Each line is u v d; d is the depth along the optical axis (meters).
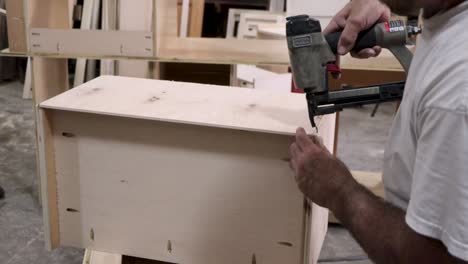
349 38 1.08
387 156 1.00
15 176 2.79
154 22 2.07
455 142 0.73
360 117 4.00
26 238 2.23
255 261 1.34
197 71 2.60
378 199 0.93
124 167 1.36
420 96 0.81
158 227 1.39
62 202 1.44
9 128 3.49
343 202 0.95
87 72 3.83
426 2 0.80
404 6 0.83
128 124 1.31
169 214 1.37
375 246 0.88
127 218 1.41
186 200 1.34
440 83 0.76
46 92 2.32
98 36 2.10
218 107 1.36
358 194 0.94
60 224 1.46
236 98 1.45
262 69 3.00
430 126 0.77
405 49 1.11
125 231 1.42
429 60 0.82
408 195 0.94
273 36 2.95
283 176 1.25
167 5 2.27
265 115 1.31
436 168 0.76
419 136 0.83
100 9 2.73
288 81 2.75
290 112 1.33
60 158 1.40
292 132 1.18
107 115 1.31
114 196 1.39
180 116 1.27
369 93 1.08
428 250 0.80
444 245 0.78
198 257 1.39
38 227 2.31
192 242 1.38
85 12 2.76
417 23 1.12
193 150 1.29
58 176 1.42
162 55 2.13
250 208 1.30
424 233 0.78
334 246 2.22
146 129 1.30
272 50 2.32
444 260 0.79
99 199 1.41
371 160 3.20
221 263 1.38
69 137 1.37
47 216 1.42
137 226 1.40
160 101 1.40
